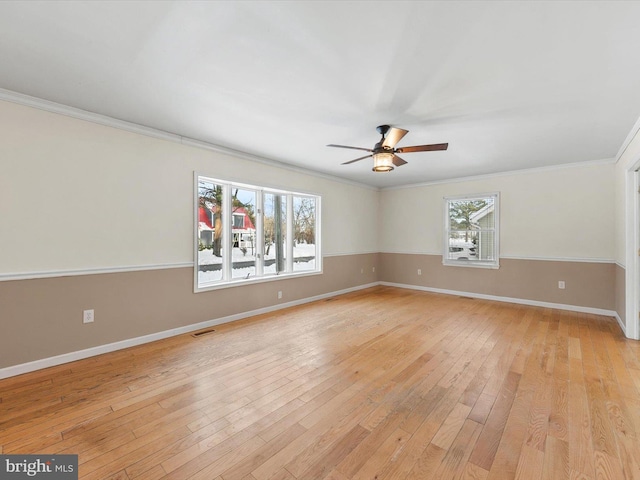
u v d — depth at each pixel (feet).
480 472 4.95
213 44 6.04
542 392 7.47
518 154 13.76
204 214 13.07
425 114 9.32
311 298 17.54
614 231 14.32
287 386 7.73
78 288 9.36
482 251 18.47
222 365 8.93
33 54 6.42
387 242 22.80
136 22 5.43
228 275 13.87
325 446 5.57
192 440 5.70
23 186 8.42
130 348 10.28
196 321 12.26
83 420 6.27
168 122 10.23
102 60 6.64
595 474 4.89
